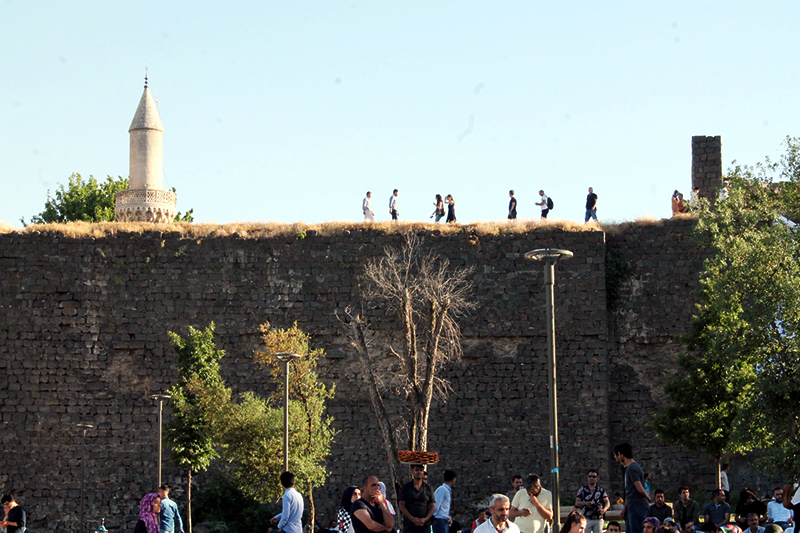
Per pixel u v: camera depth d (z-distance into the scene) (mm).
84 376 42500
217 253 43312
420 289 40406
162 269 43312
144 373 42500
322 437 37125
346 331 42406
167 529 24031
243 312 42906
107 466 41656
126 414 42125
